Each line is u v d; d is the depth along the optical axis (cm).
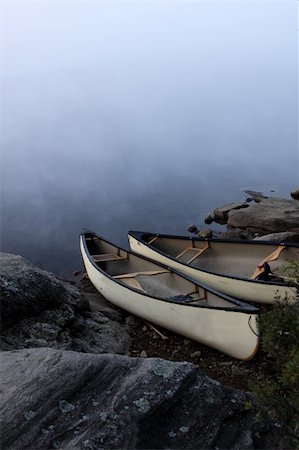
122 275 732
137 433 270
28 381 315
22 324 519
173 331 612
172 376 312
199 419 286
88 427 275
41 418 283
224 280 699
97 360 331
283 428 285
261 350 545
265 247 784
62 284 628
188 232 1216
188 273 755
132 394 296
